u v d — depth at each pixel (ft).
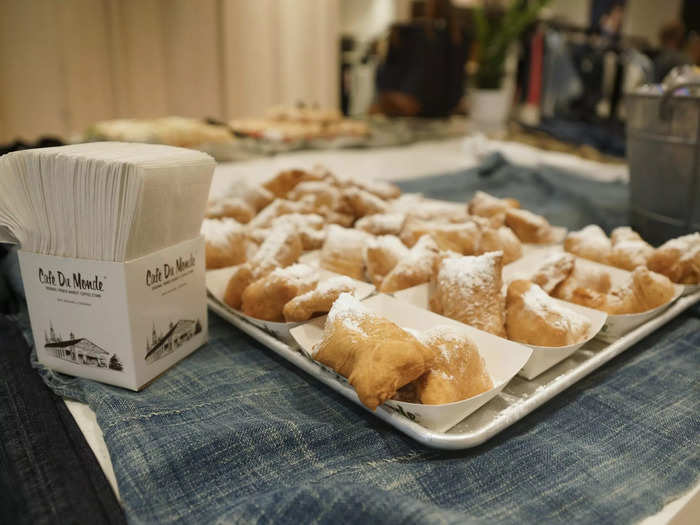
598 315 1.18
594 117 4.95
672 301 1.31
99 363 1.04
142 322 1.02
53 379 1.06
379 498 0.74
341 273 1.45
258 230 1.65
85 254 0.99
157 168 0.96
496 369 1.03
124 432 0.89
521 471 0.86
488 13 4.84
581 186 2.75
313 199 1.90
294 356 1.10
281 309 1.20
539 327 1.08
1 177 0.98
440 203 2.09
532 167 3.19
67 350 1.06
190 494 0.81
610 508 0.79
